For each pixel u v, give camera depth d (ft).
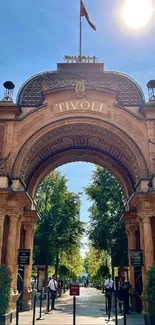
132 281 62.59
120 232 98.07
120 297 57.21
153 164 52.21
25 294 59.41
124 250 96.94
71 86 55.77
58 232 111.04
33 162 62.18
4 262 49.19
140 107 55.72
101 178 106.42
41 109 55.52
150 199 50.03
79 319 47.03
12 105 55.06
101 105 55.67
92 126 55.52
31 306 62.69
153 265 46.03
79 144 64.59
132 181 63.31
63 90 55.77
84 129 56.65
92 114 55.16
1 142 53.62
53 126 54.75
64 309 63.26
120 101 59.52
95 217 105.50
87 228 115.44
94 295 138.51
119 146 58.39
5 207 49.16
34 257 106.52
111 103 55.88
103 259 134.51
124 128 54.54
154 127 54.39
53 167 70.08
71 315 52.11
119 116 55.31
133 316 52.26
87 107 55.42
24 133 54.44
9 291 42.93
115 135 54.85
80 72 62.85
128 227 65.98
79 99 55.83
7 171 51.93
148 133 54.13
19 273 59.77
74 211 116.67
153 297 42.83
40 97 60.64
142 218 50.88
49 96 56.08
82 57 66.13
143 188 51.01
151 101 56.03
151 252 48.29
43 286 95.96
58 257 125.08
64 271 140.36
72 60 65.67
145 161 52.60
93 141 63.05
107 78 62.03
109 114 55.26
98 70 63.87
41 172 67.92
